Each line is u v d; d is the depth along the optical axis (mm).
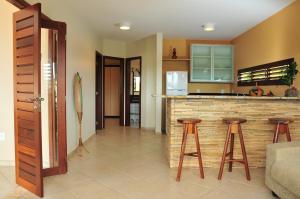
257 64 5234
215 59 6559
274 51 4520
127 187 2793
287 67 3947
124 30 5789
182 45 6840
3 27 3453
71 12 4141
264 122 3580
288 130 3225
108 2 3928
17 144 2797
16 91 2771
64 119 3197
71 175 3152
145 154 4184
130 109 7465
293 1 3895
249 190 2742
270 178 2598
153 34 6246
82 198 2502
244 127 3568
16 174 2840
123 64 7266
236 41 6438
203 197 2561
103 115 6883
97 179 3023
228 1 3904
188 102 3518
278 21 4383
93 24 5246
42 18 3021
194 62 6539
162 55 6430
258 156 3574
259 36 5141
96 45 6008
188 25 5348
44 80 3262
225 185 2883
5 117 3518
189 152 3523
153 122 6684
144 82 6793
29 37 2561
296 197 2109
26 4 2691
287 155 2531
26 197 2523
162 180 3018
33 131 2553
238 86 6297
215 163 3549
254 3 3990
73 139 4262
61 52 3141
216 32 5969
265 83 4867
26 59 2609
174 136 3520
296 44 3844
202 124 3537
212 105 3541
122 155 4117
